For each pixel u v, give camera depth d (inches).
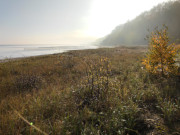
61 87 180.2
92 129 84.6
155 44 207.0
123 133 83.1
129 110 102.7
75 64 367.6
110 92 143.2
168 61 193.2
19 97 145.6
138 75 223.1
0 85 187.3
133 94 139.4
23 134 84.4
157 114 103.7
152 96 131.9
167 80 175.3
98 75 158.2
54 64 377.7
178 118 93.0
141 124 93.3
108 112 106.2
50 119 103.3
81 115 101.4
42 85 194.9
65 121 94.0
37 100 127.5
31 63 403.2
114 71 277.7
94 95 132.6
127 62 387.5
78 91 148.0
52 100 128.3
